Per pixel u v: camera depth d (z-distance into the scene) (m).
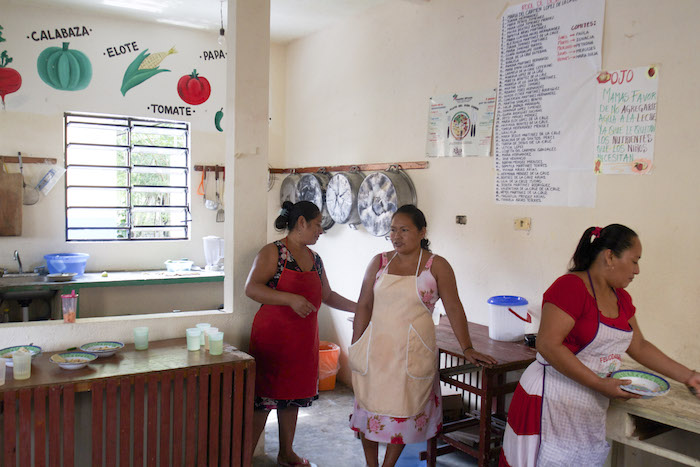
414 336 2.45
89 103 4.63
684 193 2.39
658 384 1.94
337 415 3.90
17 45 4.38
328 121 4.75
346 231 4.54
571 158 2.82
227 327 3.07
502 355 2.65
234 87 3.04
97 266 4.75
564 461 1.92
